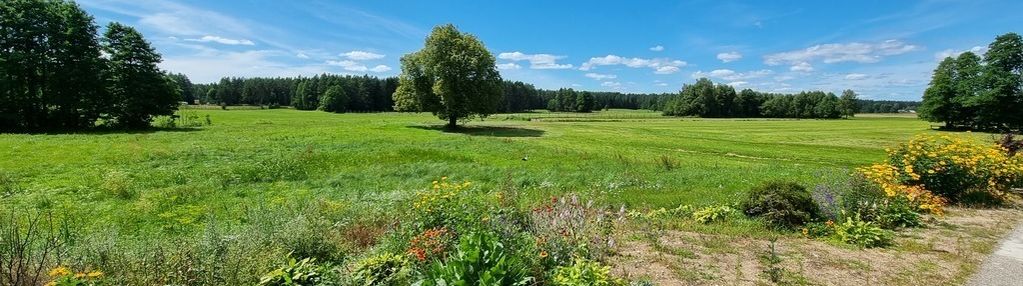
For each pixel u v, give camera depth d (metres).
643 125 64.44
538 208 7.47
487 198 10.91
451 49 48.28
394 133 39.75
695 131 51.91
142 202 12.14
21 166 17.94
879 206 8.45
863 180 9.20
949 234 7.70
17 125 40.66
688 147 32.66
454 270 4.11
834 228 7.69
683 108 122.31
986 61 60.38
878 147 33.53
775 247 6.90
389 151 24.25
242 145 26.89
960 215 9.07
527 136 43.94
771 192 8.47
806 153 28.67
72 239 7.64
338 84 119.06
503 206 7.66
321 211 9.62
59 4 43.97
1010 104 56.91
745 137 43.25
